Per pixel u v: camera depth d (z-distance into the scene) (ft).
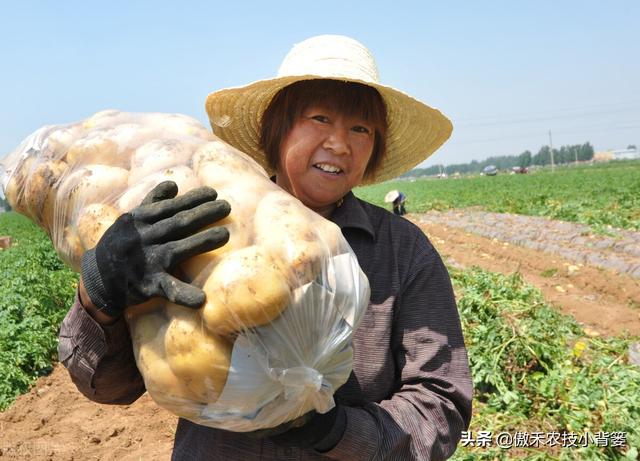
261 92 7.25
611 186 105.40
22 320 29.43
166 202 4.87
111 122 6.39
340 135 6.74
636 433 16.42
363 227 6.77
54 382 24.02
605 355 23.00
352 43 7.06
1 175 6.70
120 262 4.79
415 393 6.29
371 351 6.42
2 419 20.63
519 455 16.26
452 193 140.05
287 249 5.02
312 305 5.00
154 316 5.14
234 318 4.72
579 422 17.21
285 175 7.22
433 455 5.97
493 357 20.34
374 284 6.62
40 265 49.52
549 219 70.74
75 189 5.74
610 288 35.68
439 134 8.34
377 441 5.57
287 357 4.88
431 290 6.69
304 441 5.36
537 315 24.20
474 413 18.48
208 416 5.03
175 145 5.90
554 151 653.30
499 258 48.73
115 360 5.86
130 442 18.38
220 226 4.98
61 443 18.51
